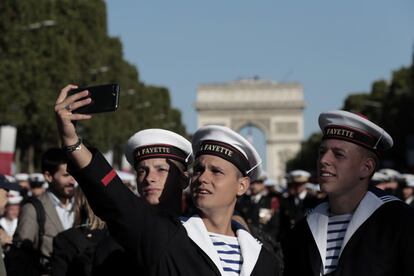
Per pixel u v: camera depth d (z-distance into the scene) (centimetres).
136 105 13812
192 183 888
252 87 19200
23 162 10050
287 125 19212
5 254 1559
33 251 1521
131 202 823
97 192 810
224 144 879
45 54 7638
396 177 3231
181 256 829
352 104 17150
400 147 11800
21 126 7925
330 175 930
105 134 10556
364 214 901
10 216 2398
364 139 932
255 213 2734
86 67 9169
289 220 2727
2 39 6594
